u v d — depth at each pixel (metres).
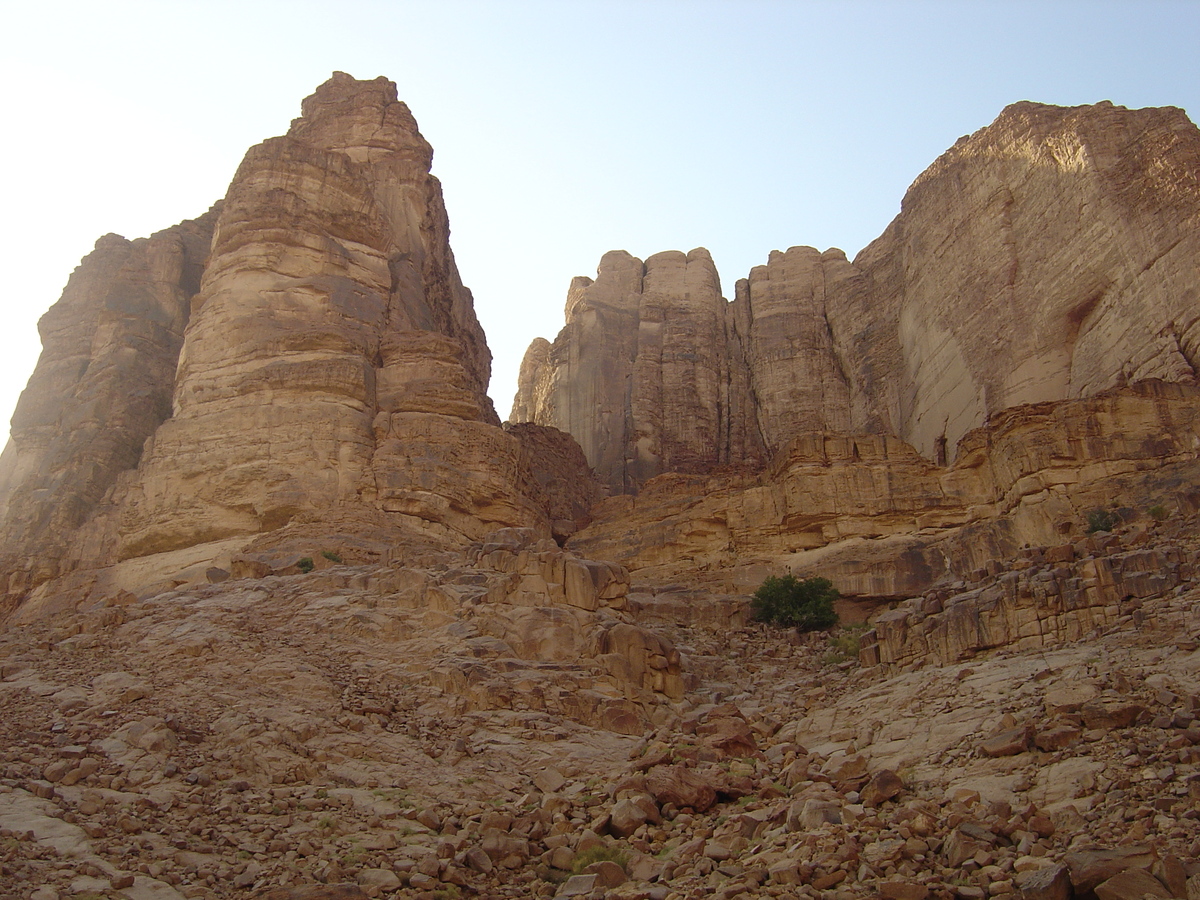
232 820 14.42
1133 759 13.24
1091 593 20.41
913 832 12.63
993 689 17.78
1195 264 43.25
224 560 39.44
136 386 57.47
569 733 19.75
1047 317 52.66
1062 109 58.94
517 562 26.06
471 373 66.75
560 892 12.74
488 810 15.51
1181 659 16.50
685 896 12.08
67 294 67.19
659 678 23.81
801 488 40.78
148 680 20.92
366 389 45.56
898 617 24.23
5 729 17.83
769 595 35.47
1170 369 42.06
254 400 45.22
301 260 50.97
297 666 21.67
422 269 63.50
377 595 26.47
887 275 77.44
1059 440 36.12
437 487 42.34
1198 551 21.25
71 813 13.91
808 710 21.55
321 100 73.38
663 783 15.44
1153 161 47.94
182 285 63.56
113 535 48.31
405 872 12.99
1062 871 10.65
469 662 21.92
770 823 14.07
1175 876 10.24
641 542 44.72
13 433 61.28
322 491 41.81
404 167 66.69
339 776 16.78
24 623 44.12
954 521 39.03
